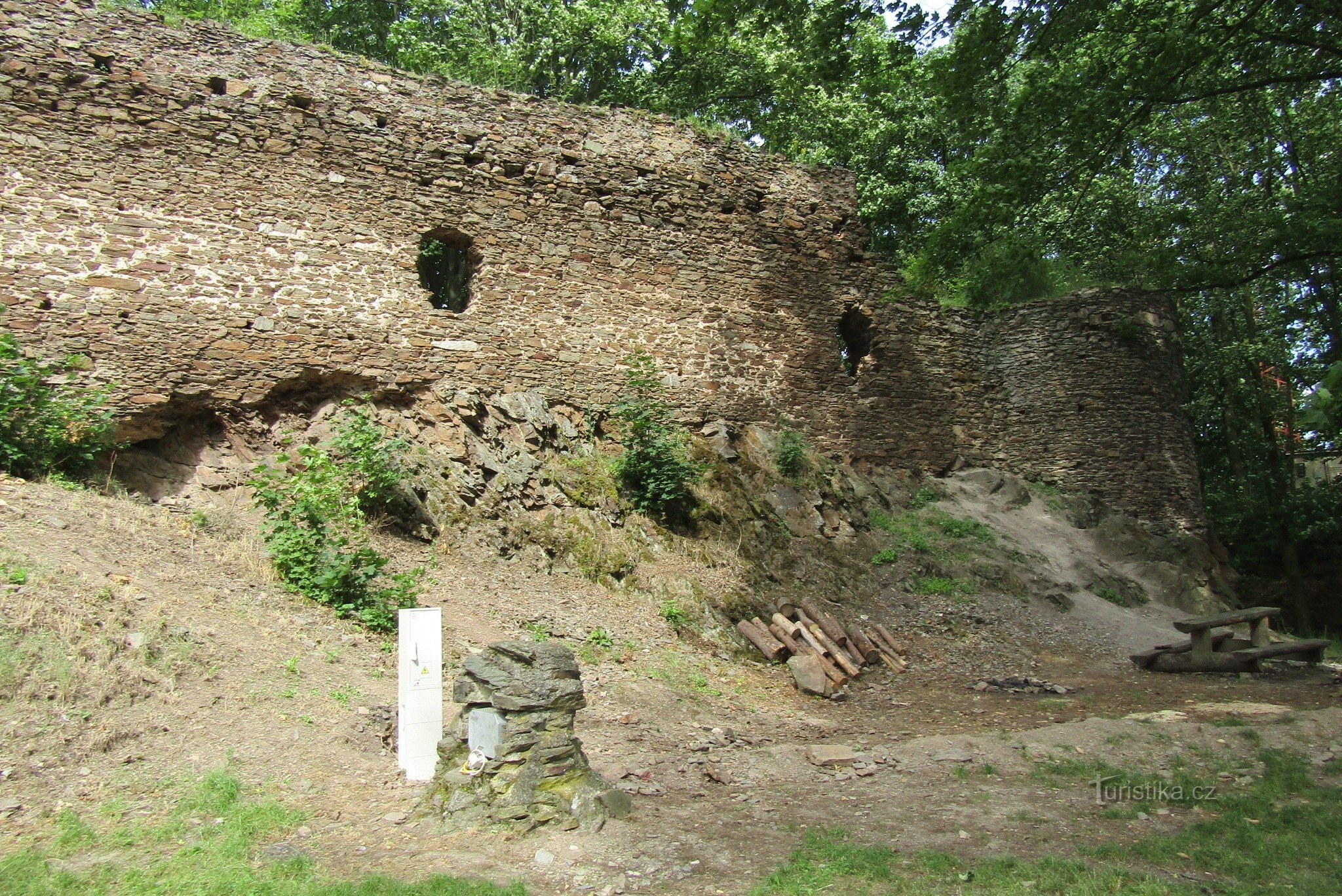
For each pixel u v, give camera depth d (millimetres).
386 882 4074
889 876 4406
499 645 5316
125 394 9914
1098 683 10602
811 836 4973
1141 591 14484
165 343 10242
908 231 21016
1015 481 15883
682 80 20219
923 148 21172
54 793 4656
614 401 12969
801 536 12875
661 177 14039
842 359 15320
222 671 6250
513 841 4676
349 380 11312
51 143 10078
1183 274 13156
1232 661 10867
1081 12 10398
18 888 3754
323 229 11391
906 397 15750
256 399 10648
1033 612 12977
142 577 7016
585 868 4453
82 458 9047
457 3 20500
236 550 8195
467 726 5371
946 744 7027
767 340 14570
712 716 8141
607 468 12086
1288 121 17547
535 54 20375
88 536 7305
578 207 13250
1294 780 6020
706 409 13758
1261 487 20141
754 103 21219
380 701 6652
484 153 12625
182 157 10703
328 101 11664
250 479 9297
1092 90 11086
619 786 5781
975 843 4977
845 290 15523
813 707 9078
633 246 13617
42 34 10234
